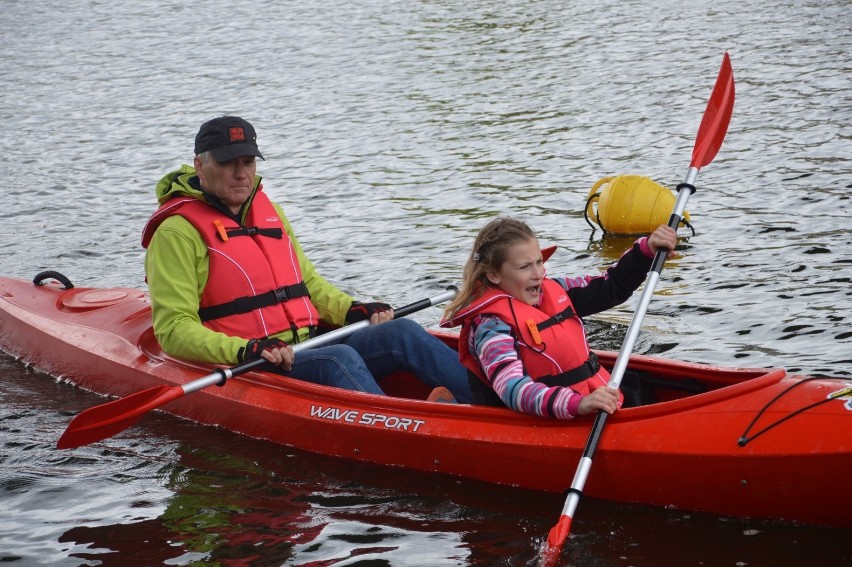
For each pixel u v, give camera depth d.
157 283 4.25
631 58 13.80
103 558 3.35
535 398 3.52
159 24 20.08
